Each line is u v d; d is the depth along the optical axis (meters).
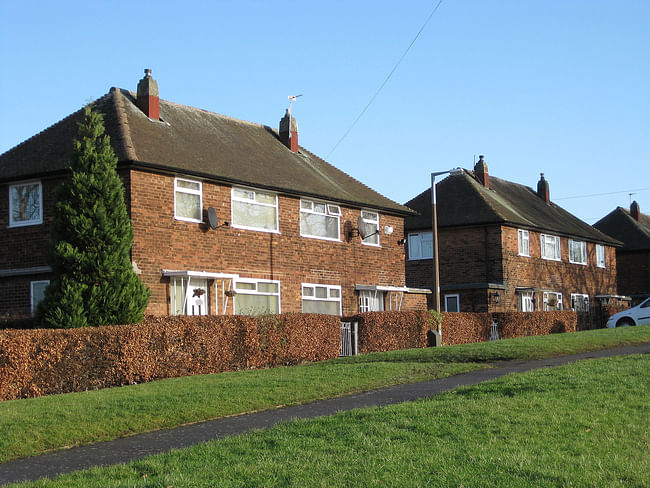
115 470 9.34
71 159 20.70
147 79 27.28
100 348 17.50
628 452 9.62
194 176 24.77
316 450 9.82
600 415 11.51
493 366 19.58
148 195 23.42
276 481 8.45
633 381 14.09
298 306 28.42
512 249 42.34
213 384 16.33
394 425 11.16
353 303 31.06
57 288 19.55
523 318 35.19
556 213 51.38
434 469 8.79
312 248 29.33
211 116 31.16
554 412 11.69
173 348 19.09
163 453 10.23
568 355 21.59
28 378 16.20
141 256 23.00
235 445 10.30
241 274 26.27
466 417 11.45
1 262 24.47
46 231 23.83
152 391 15.54
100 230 20.02
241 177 26.53
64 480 9.00
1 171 24.66
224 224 25.77
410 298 34.19
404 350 23.42
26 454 11.15
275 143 33.38
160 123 27.27
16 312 23.70
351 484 8.29
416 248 43.69
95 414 12.95
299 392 15.40
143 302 20.48
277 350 22.11
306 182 30.05
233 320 20.84
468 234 42.31
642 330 27.88
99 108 26.59
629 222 62.44
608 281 53.19
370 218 32.62
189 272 23.56
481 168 47.19
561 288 46.97
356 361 21.41
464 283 42.06
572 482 8.27
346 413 12.34
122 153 23.09
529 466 8.82
